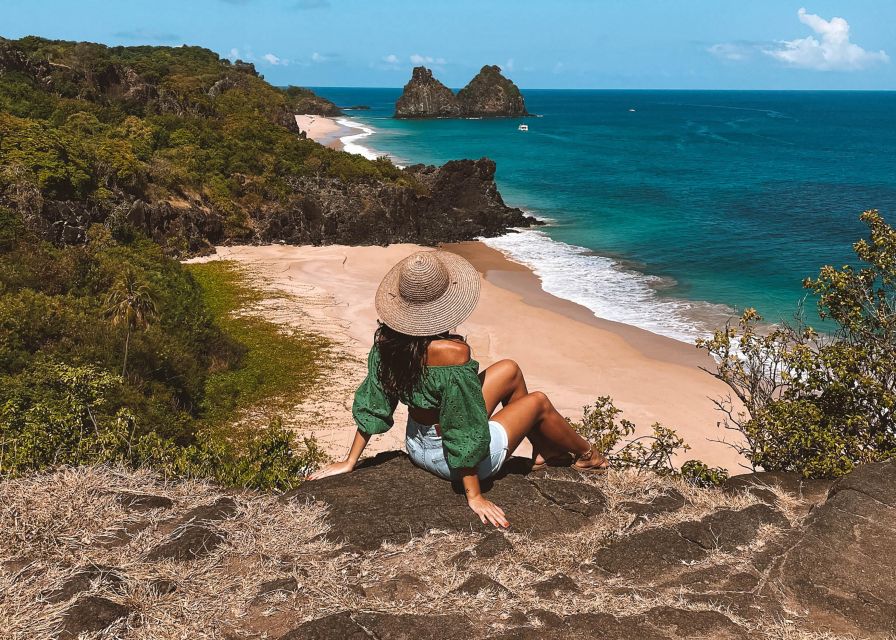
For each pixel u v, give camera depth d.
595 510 4.44
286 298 38.41
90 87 71.38
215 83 97.38
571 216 63.34
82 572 3.57
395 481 4.68
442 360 4.08
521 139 137.00
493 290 39.97
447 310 4.03
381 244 54.41
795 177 87.38
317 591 3.52
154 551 3.83
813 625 3.38
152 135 60.16
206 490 4.68
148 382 23.03
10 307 23.83
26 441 7.55
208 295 38.53
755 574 3.82
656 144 129.62
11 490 4.33
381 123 182.62
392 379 4.24
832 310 8.43
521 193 74.75
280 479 8.16
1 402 16.00
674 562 3.94
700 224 58.91
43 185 42.31
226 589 3.54
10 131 44.16
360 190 57.81
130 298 26.91
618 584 3.73
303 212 54.69
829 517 4.19
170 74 104.31
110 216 45.28
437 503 4.39
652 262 46.44
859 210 64.31
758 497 4.72
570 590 3.62
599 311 35.66
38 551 3.77
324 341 31.33
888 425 7.05
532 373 27.38
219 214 53.03
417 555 3.91
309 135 135.38
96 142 52.84
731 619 3.39
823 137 148.38
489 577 3.70
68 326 24.44
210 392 25.19
